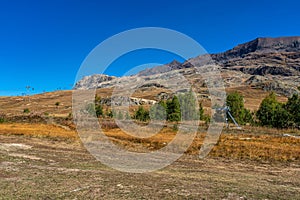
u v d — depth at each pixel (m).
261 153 27.95
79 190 13.02
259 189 14.11
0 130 45.09
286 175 19.34
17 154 22.42
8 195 12.02
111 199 11.80
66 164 19.56
